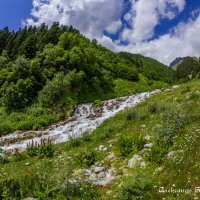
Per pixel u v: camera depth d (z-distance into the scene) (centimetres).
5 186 1490
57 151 2470
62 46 7331
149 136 2061
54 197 1419
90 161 1938
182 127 2019
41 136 3797
